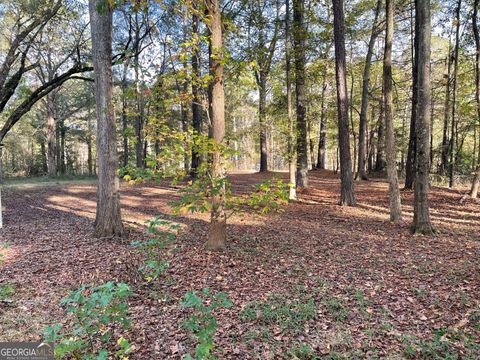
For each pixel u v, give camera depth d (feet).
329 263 19.08
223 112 19.92
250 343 10.79
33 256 19.98
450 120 56.59
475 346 10.19
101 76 23.89
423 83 24.07
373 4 48.73
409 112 75.00
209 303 13.73
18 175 94.94
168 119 17.26
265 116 41.45
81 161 157.48
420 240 23.66
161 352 10.37
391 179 29.43
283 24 39.34
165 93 17.10
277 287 15.58
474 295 13.96
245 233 26.45
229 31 22.41
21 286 15.44
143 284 15.67
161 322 12.26
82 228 27.63
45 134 93.45
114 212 24.72
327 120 80.02
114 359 9.93
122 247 21.95
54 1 34.01
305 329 11.68
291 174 40.14
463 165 53.06
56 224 29.27
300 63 40.42
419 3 23.67
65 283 15.80
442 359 9.68
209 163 17.37
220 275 17.17
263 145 81.25
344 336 11.16
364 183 55.16
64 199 44.88
